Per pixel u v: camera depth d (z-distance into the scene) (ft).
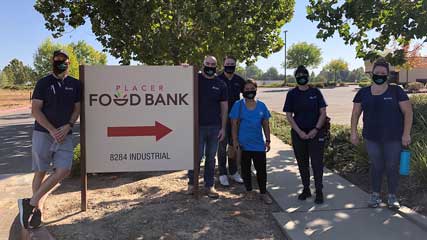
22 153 37.09
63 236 15.79
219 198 19.88
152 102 19.20
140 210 18.19
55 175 16.39
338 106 86.28
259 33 47.01
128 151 19.17
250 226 16.55
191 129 19.53
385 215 17.26
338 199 19.35
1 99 150.51
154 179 23.88
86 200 18.85
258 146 19.48
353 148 26.73
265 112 19.70
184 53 41.37
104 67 18.75
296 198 19.58
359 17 28.76
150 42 40.14
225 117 20.01
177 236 15.62
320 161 18.78
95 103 18.79
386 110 17.44
